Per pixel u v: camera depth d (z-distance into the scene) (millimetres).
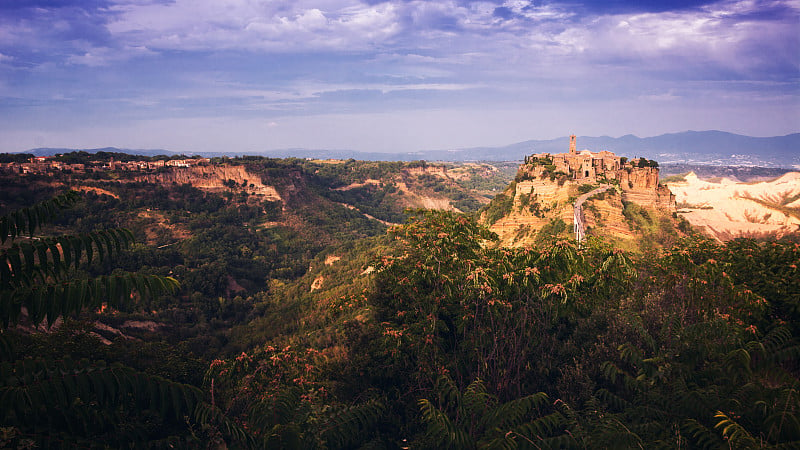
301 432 9758
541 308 15367
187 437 8469
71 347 21344
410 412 16156
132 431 7855
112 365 7254
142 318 80938
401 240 18250
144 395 7453
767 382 10734
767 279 16125
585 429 9805
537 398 10484
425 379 15977
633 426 9688
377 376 18094
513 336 15211
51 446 6688
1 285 6652
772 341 11297
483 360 15000
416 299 16797
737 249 19219
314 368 17984
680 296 15930
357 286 87750
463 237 17234
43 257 6918
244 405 14039
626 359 11906
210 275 126188
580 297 15586
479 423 11328
